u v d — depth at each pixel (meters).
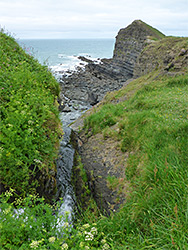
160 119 8.67
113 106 16.19
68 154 7.71
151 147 6.71
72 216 4.84
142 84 20.28
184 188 4.10
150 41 52.22
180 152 5.34
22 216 3.14
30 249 2.75
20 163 4.11
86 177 7.24
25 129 4.91
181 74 17.72
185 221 3.55
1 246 2.60
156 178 5.02
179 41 26.53
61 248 2.80
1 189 3.79
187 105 9.12
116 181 7.04
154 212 4.15
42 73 8.44
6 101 5.59
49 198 4.77
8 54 8.32
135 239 3.89
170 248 3.25
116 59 67.75
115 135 10.75
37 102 5.93
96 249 3.27
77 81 52.66
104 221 4.63
